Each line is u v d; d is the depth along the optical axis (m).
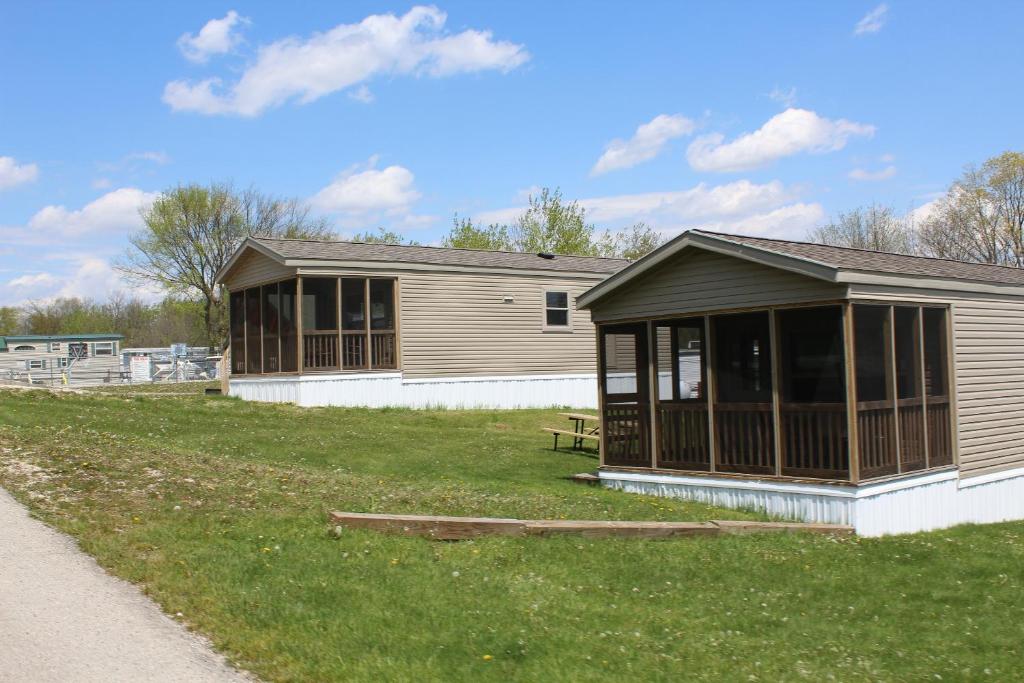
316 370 21.25
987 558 9.98
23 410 16.83
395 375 22.25
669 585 8.02
